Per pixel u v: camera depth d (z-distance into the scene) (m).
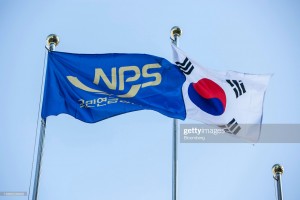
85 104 12.88
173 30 14.45
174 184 12.80
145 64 13.48
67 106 12.81
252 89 13.81
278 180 14.54
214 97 13.59
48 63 13.07
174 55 13.73
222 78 13.78
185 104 13.41
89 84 13.09
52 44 13.48
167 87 13.42
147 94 13.27
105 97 13.03
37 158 12.05
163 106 13.26
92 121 12.80
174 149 13.11
